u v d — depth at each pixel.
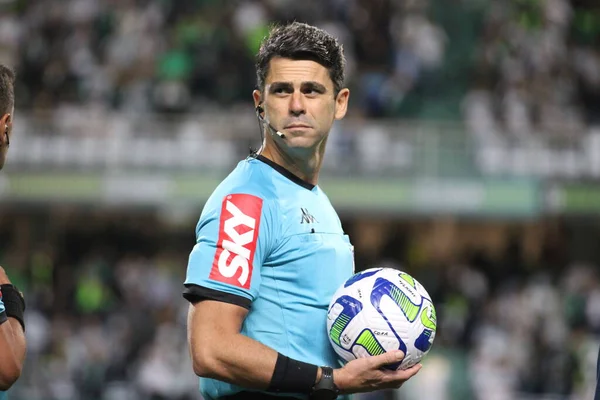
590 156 61.16
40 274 62.28
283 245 15.13
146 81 64.31
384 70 66.75
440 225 68.44
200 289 14.45
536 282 60.66
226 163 60.31
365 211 60.59
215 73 64.75
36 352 53.56
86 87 64.69
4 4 67.25
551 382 52.94
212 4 68.00
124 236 68.69
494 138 61.12
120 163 60.34
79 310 57.53
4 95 14.95
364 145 60.66
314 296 15.29
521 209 60.94
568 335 55.81
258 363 14.16
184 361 53.28
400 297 15.19
